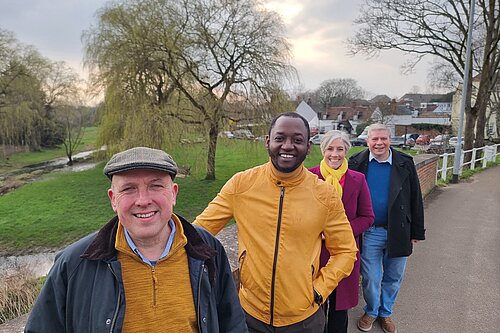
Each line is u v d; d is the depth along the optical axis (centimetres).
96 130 2166
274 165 179
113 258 118
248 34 1823
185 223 134
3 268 952
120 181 121
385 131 297
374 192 299
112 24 1775
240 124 1891
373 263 298
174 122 1725
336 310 249
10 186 2214
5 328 180
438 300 359
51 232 1371
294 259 176
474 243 528
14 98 3062
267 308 180
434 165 955
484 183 1056
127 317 118
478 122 1916
